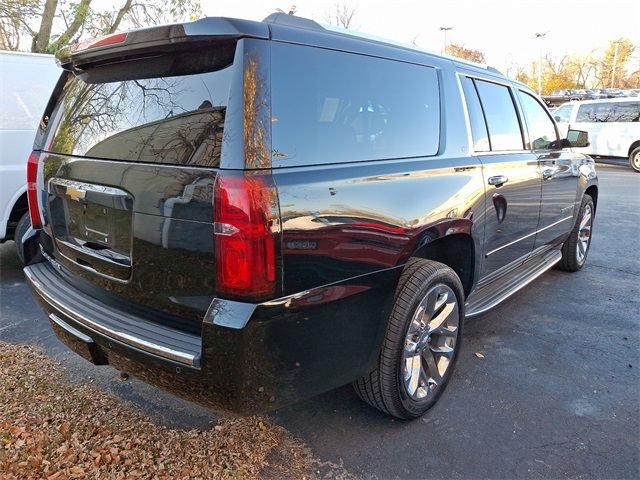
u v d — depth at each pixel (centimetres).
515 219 374
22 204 514
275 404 210
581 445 265
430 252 312
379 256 235
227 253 187
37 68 519
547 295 491
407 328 262
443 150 299
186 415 282
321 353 218
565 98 2256
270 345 197
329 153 224
